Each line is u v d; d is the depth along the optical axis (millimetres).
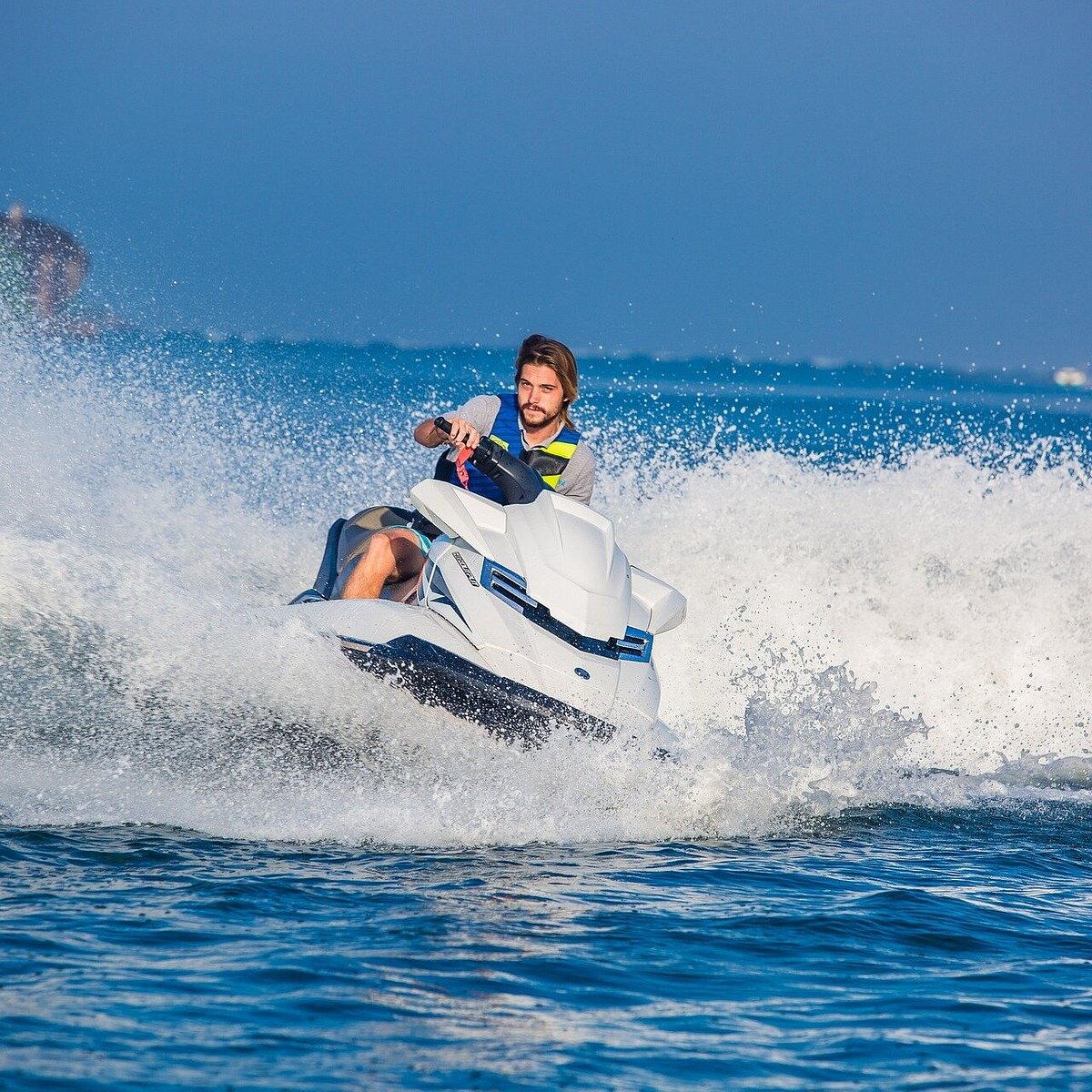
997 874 18609
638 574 21906
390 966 13273
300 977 12820
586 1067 11305
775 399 177625
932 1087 11203
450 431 20922
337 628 19422
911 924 15820
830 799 22250
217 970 12883
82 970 12648
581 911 15492
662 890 16594
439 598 19797
